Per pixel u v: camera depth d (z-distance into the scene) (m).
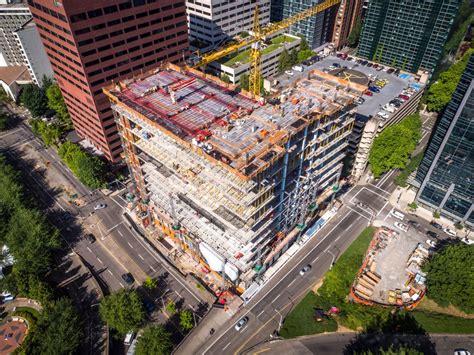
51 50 129.25
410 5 182.75
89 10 112.25
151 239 130.88
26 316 105.38
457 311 106.62
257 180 87.25
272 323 103.75
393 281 114.31
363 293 110.81
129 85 118.62
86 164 137.38
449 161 120.50
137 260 122.88
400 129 138.62
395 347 96.81
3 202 129.75
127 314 96.88
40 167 160.12
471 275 99.56
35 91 176.62
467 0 177.88
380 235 128.12
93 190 148.62
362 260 119.44
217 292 113.00
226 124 96.75
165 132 96.50
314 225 130.50
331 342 98.88
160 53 142.12
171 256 123.75
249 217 90.00
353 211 138.00
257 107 106.62
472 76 105.00
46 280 115.62
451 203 129.00
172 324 105.00
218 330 102.19
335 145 122.94
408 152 140.62
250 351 97.94
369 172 154.50
